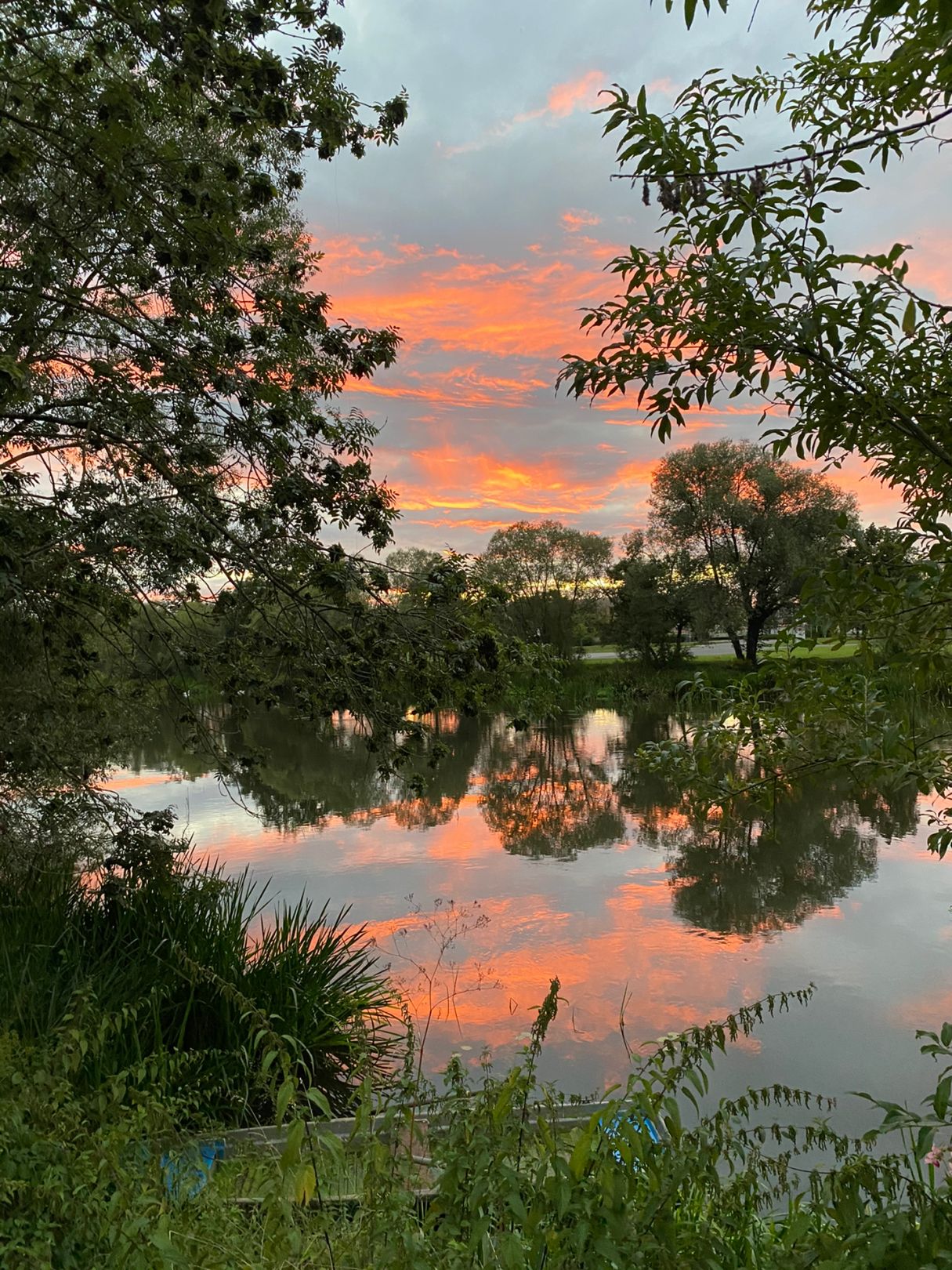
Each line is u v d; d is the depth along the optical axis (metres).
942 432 2.01
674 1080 1.92
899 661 1.89
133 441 6.28
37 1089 2.60
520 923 9.34
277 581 5.79
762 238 1.95
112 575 6.79
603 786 18.17
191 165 5.12
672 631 42.06
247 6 4.52
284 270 7.09
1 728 7.12
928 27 1.67
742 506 35.50
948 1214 1.58
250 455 6.27
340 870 11.71
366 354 6.45
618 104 2.11
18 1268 1.93
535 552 46.25
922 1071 5.78
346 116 5.35
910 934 8.85
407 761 6.17
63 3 4.80
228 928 6.59
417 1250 1.67
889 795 2.25
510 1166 1.79
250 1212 2.51
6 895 6.76
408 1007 7.02
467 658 5.57
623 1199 1.60
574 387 2.24
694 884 10.80
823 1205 1.97
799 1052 6.09
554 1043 6.34
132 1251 1.88
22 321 5.58
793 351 1.94
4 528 5.42
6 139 5.02
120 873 8.66
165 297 6.31
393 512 6.17
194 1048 5.12
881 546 1.99
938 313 1.97
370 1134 1.99
